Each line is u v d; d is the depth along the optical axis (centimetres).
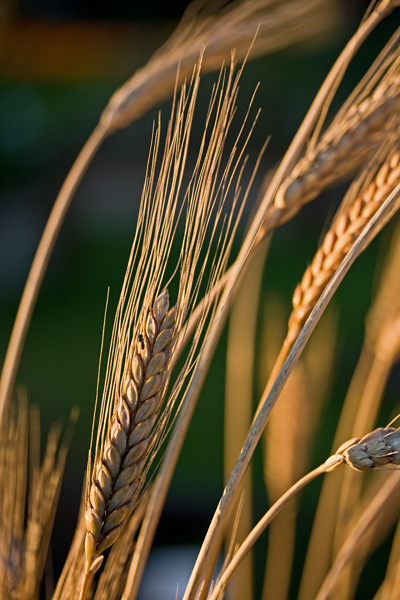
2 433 61
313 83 398
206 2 69
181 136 50
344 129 55
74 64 586
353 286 332
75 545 55
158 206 49
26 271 359
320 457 179
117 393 49
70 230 392
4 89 507
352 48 55
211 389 246
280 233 400
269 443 84
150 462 49
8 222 357
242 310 85
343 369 225
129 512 49
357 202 53
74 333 315
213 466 194
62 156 366
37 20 626
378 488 75
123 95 69
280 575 94
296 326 54
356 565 75
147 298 49
